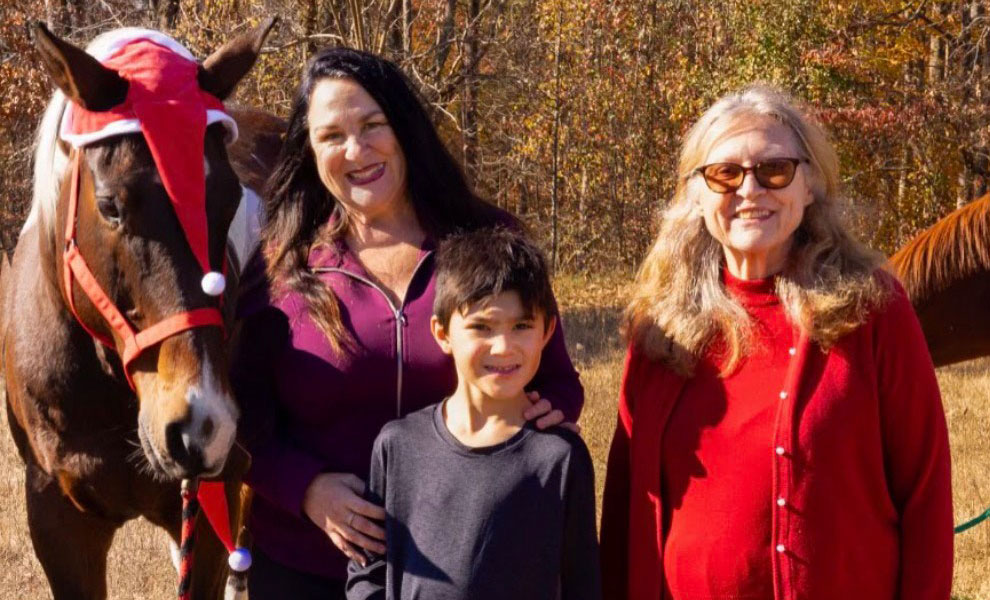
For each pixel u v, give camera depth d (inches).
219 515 111.7
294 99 100.8
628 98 670.5
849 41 622.8
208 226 96.3
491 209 105.3
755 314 88.4
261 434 100.8
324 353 96.7
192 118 95.9
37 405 117.4
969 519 221.1
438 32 573.0
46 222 110.7
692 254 91.7
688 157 92.0
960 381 342.0
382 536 91.4
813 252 87.1
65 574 124.9
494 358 86.4
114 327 98.3
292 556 101.8
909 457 85.5
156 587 181.0
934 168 641.0
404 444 89.8
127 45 102.1
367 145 96.6
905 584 86.2
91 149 96.6
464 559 85.4
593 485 87.9
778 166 85.8
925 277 169.2
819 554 83.4
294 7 483.8
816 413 83.5
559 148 677.9
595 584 87.3
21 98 403.9
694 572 87.1
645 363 93.0
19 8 416.2
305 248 101.4
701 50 669.3
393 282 99.4
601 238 681.6
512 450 87.2
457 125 527.5
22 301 121.3
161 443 92.8
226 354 101.5
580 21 660.7
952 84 631.8
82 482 118.0
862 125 614.2
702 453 87.2
